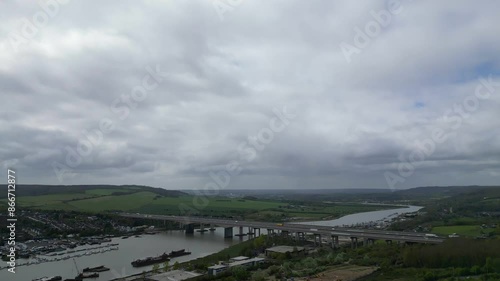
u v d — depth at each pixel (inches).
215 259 6939.0
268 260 6628.9
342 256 6382.9
